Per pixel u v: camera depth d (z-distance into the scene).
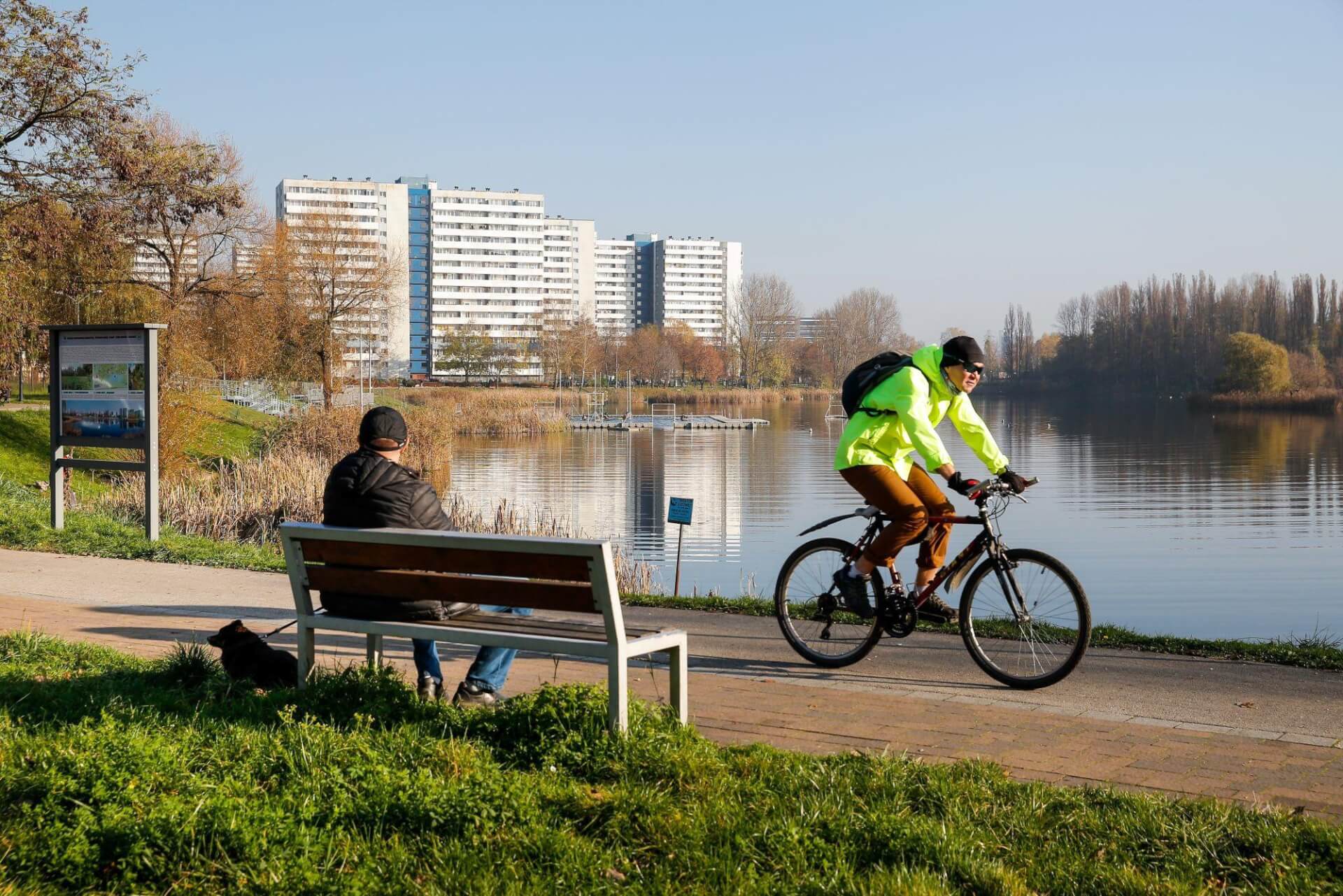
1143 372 130.25
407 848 3.46
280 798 3.70
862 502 32.12
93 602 8.94
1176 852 3.56
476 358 147.62
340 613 5.22
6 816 3.61
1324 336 115.00
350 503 5.30
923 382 6.50
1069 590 6.20
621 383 145.00
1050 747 4.98
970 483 6.42
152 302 37.22
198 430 30.20
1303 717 5.60
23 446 30.16
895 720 5.41
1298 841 3.64
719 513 29.75
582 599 4.46
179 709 4.93
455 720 4.60
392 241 172.25
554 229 195.00
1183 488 34.16
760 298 138.25
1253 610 16.14
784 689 6.10
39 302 31.75
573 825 3.64
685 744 4.36
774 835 3.53
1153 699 5.96
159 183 29.67
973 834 3.63
